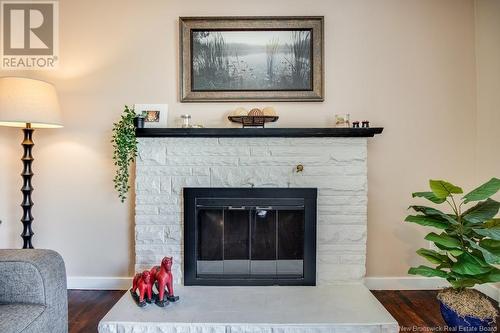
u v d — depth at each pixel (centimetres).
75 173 238
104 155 238
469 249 174
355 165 221
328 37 236
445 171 236
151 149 221
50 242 238
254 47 236
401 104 236
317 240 221
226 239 221
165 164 221
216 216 221
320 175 221
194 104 237
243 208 217
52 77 237
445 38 236
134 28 237
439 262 181
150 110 236
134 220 237
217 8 237
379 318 170
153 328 163
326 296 197
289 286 213
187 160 221
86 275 239
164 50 238
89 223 238
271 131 214
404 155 237
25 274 127
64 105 237
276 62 236
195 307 181
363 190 221
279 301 190
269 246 221
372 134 216
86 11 237
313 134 215
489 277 162
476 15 234
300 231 220
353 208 221
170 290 188
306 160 221
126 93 237
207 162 221
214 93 236
